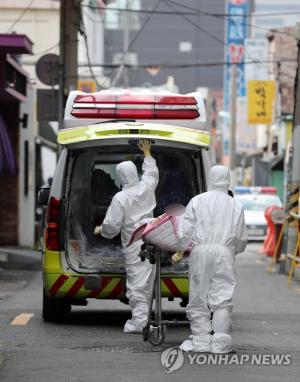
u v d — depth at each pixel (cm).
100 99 2753
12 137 5900
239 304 3212
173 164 2641
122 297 2580
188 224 2145
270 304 3216
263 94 8900
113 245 2623
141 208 2445
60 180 2577
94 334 2478
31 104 6475
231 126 9669
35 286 3775
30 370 1981
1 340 2380
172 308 3080
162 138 2525
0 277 4134
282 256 4453
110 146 2550
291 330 2592
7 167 4888
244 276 4300
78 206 2616
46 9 8056
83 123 2733
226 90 12462
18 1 8050
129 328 2488
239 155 12700
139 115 2734
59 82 5147
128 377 1906
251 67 10375
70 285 2564
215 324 2145
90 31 13750
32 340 2378
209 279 2134
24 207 6206
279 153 9819
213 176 2180
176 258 2191
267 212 5650
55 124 7981
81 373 1948
